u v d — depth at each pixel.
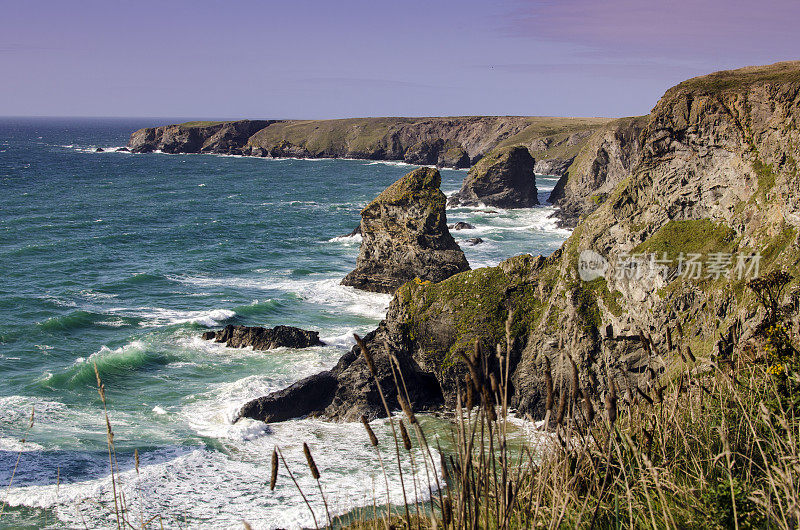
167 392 33.84
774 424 6.23
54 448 26.42
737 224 27.64
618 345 28.47
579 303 29.84
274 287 58.59
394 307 34.62
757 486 5.27
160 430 29.09
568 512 5.03
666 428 6.22
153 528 20.09
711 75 34.78
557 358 29.83
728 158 29.83
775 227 25.56
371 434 4.40
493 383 3.79
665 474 5.34
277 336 40.31
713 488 5.12
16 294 53.47
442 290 33.97
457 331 32.31
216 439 28.05
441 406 32.00
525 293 32.72
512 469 5.13
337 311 50.19
